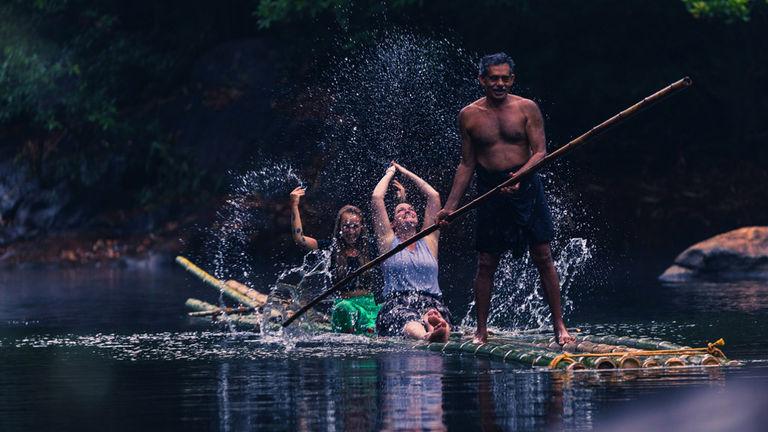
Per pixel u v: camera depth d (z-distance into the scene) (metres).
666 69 55.66
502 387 13.80
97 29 59.47
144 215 53.62
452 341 18.95
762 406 12.07
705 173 55.34
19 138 58.25
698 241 49.91
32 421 12.35
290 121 53.09
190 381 15.06
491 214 18.56
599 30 55.66
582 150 55.69
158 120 56.91
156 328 22.81
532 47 56.03
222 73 56.97
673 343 18.22
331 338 20.42
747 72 56.53
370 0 51.78
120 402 13.47
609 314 23.75
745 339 18.61
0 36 58.72
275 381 14.87
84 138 57.12
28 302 30.28
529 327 22.16
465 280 34.56
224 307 25.70
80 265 49.75
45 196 54.75
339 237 22.05
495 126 18.53
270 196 51.00
